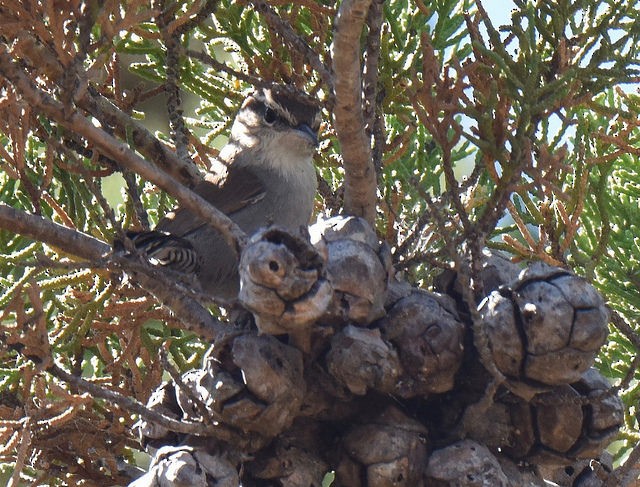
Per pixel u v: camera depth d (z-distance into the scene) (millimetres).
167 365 4930
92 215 7859
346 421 5215
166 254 6824
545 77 7348
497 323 4902
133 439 7316
